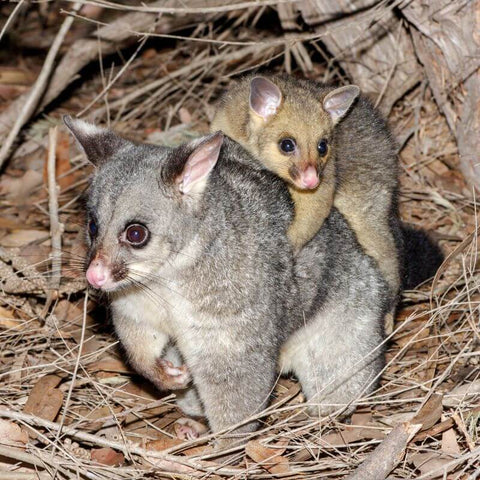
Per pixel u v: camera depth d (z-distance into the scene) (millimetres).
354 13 1371
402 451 1014
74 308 1254
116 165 1047
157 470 1043
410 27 1354
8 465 1045
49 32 1937
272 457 1039
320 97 1255
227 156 1101
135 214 1021
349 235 1150
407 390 1124
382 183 1244
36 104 1520
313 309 1115
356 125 1267
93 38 1542
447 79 1346
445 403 1093
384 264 1212
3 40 1887
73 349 1147
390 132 1303
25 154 1524
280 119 1215
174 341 1082
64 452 1031
